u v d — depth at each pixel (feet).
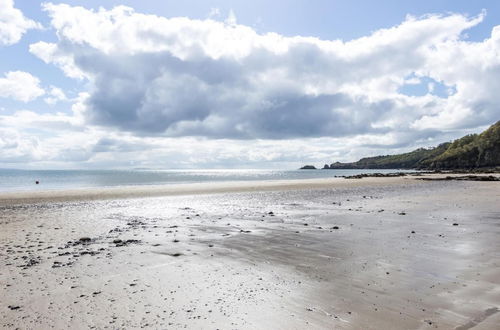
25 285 21.94
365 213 56.54
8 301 19.22
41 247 33.60
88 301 19.15
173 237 38.27
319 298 19.22
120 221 51.93
